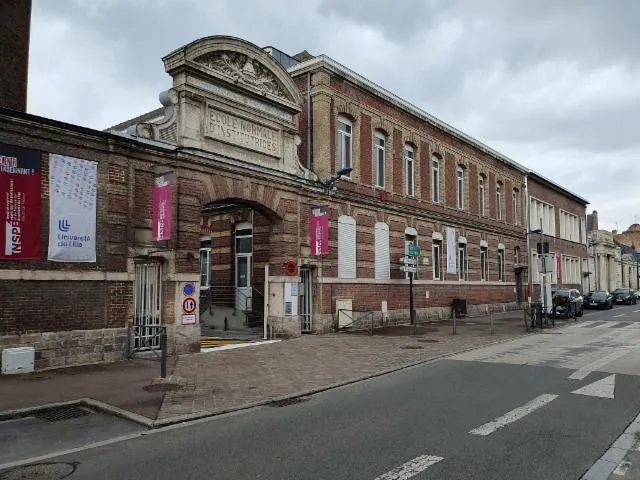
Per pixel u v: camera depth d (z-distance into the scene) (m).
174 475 5.64
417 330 21.16
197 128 14.94
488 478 5.48
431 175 26.94
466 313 28.77
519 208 37.31
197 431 7.37
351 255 21.00
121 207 13.07
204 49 14.93
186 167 14.59
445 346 16.39
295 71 20.58
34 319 11.38
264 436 7.07
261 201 16.88
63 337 11.80
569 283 46.97
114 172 12.99
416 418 7.94
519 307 35.69
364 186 21.89
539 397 9.36
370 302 21.88
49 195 11.73
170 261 14.07
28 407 8.41
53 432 7.38
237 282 21.81
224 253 22.17
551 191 43.81
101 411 8.48
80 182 12.29
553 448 6.48
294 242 18.16
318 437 6.97
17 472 5.79
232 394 9.52
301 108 19.50
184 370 11.77
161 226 13.12
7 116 11.05
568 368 12.51
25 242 11.27
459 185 30.03
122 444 6.80
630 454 6.29
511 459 6.07
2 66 13.23
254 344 16.38
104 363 12.36
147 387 9.95
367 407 8.70
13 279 11.07
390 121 23.80
